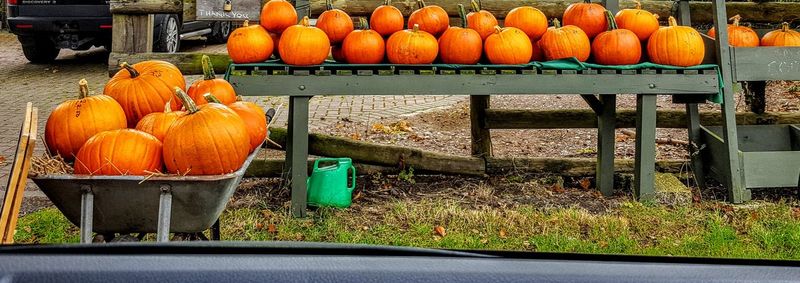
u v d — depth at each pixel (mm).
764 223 4445
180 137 2547
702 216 4531
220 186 2406
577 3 5035
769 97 9062
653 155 4699
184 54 4961
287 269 901
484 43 4605
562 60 4559
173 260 909
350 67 4367
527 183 5238
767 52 4668
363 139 7184
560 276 898
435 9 4730
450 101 9391
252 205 4738
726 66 4652
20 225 4316
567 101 9328
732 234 4207
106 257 911
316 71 4320
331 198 4637
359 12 5305
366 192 5020
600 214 4559
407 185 5188
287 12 4430
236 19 4723
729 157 4762
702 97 5062
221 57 4957
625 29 4621
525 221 4406
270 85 4301
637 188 4816
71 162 2775
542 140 7090
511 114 5391
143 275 889
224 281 887
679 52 4508
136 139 2564
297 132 4418
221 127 2582
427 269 907
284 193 4953
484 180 5328
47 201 4918
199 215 2477
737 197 4754
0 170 5828
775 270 922
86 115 2758
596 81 4445
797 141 5395
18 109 8438
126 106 3119
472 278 895
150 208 2439
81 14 11406
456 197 4934
